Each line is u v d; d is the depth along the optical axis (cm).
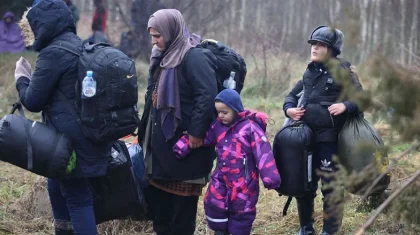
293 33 4188
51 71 661
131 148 785
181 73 713
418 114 495
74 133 669
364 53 541
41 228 889
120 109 657
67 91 671
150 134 737
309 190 758
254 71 2073
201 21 2622
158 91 713
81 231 690
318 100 764
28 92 668
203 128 698
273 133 1441
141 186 765
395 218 534
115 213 730
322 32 751
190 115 715
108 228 864
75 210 693
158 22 705
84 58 658
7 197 1009
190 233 751
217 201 727
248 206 721
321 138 761
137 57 2402
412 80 493
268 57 2359
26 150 650
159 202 764
